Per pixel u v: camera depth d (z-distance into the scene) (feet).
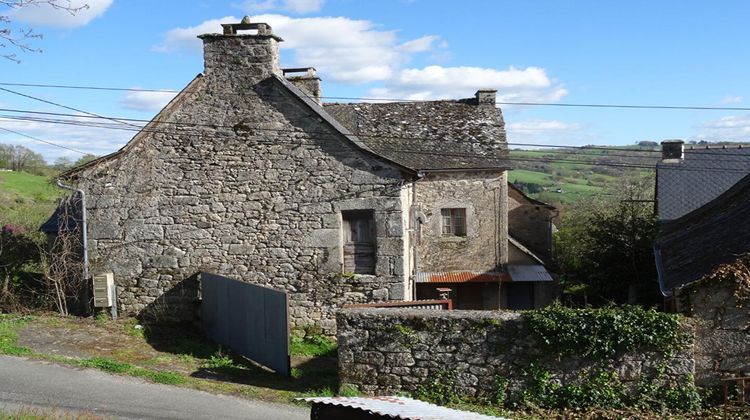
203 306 48.73
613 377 30.37
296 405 31.30
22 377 32.83
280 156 47.83
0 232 58.75
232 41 48.01
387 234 47.06
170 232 48.96
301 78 63.57
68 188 49.16
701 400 29.84
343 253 47.98
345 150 47.24
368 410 17.85
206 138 48.39
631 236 64.39
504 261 63.00
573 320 30.50
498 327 31.45
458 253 62.95
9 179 136.36
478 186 62.69
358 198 47.19
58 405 28.94
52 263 49.60
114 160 49.03
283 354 38.34
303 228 47.83
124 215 49.19
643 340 29.96
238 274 48.55
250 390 33.60
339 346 33.04
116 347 42.01
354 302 47.42
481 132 65.10
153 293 49.32
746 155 67.15
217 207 48.49
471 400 31.60
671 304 36.09
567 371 30.81
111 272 49.39
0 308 49.14
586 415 29.66
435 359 32.09
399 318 32.48
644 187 97.91
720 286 29.91
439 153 61.46
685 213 61.82
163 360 39.78
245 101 48.06
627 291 64.95
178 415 28.84
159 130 48.65
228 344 45.21
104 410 28.81
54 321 46.83
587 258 71.61
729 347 29.78
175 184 48.78
